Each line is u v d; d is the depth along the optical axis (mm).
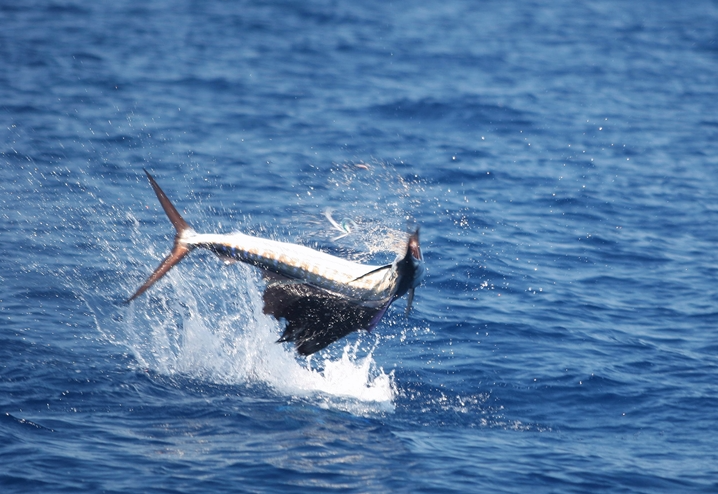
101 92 98375
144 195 63344
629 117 103188
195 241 30594
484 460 30516
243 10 171125
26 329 40344
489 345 41844
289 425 32844
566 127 96375
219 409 33875
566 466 30234
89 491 26578
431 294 48219
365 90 109875
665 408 35594
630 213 66750
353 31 157125
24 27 135875
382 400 35938
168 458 29281
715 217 66625
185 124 86812
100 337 40344
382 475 28891
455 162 78812
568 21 184250
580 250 57500
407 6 194250
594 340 42812
